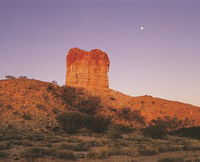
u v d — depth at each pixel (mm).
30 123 52844
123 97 99438
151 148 25328
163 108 97688
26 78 82688
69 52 105312
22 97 65438
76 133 49500
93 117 53281
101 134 50500
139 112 85438
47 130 50656
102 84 99312
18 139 35312
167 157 20078
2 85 71438
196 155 22719
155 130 48719
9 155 21141
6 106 58688
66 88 80625
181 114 94000
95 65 100000
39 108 62219
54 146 27266
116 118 74000
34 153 20969
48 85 78750
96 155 20828
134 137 46438
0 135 38375
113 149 23453
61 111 65125
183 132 61469
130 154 22172
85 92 86375
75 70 100438
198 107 104875
